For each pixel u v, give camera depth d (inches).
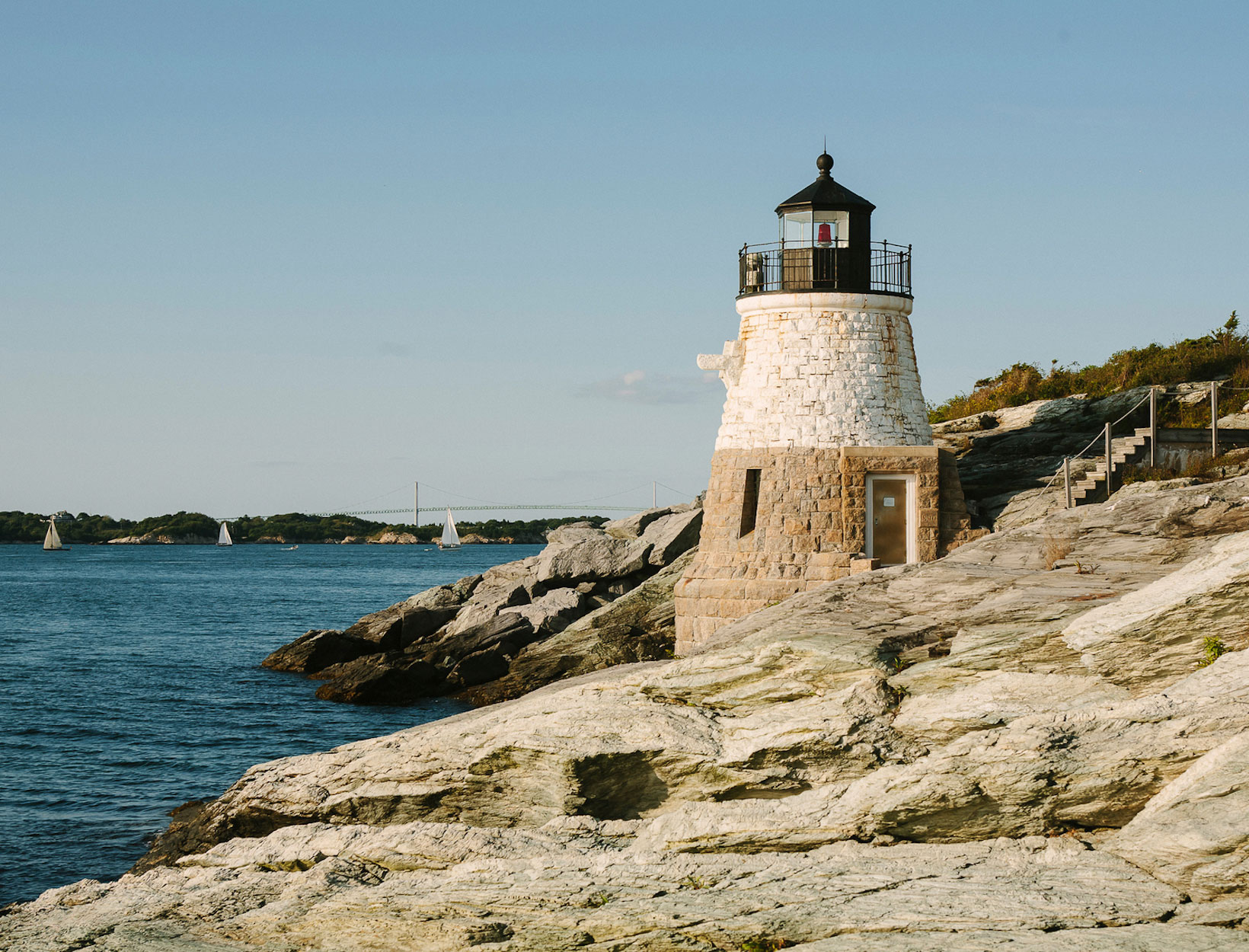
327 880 631.8
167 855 862.5
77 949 566.6
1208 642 621.3
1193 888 489.4
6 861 934.4
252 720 1510.8
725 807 625.6
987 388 1893.5
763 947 479.8
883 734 643.5
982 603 794.2
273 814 815.1
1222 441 1246.3
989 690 641.0
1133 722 566.9
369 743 816.3
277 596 4178.2
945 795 571.2
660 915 514.3
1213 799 512.7
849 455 1202.0
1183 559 848.3
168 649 2373.3
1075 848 544.4
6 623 2997.0
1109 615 652.7
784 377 1233.4
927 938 462.3
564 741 701.9
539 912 540.1
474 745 747.4
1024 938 452.8
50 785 1174.3
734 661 747.4
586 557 1788.9
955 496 1239.5
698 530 1718.8
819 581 1191.6
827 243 1245.7
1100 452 1386.6
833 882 533.3
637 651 1437.0
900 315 1266.0
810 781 657.0
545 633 1686.8
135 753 1323.8
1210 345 1707.7
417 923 543.5
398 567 7209.6
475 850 650.2
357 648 1990.7
